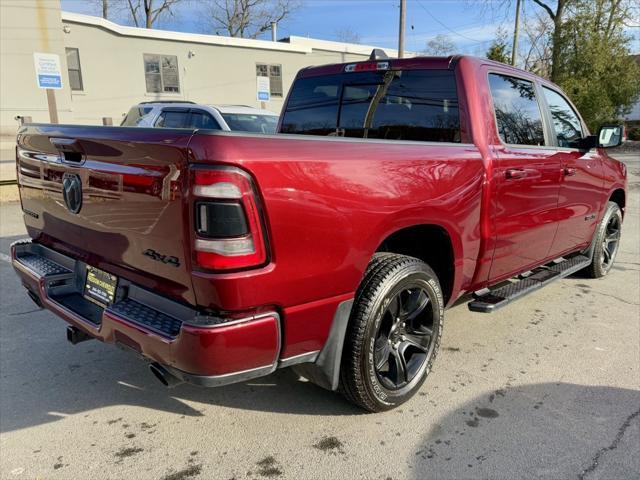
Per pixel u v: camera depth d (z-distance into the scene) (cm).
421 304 303
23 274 312
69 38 2109
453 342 396
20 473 248
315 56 2800
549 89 438
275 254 215
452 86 343
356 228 245
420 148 284
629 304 482
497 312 459
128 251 244
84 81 2167
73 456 261
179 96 2395
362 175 247
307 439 276
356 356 268
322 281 237
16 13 1953
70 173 270
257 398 317
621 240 748
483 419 294
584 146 452
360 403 286
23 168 326
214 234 201
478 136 331
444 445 271
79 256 291
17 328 416
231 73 2522
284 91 2719
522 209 369
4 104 2002
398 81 374
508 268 380
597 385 332
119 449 267
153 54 2302
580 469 253
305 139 230
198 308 219
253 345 219
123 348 245
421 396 318
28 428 284
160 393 323
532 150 380
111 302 267
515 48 2894
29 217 336
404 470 252
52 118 1199
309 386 331
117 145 232
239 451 266
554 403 311
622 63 2458
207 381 215
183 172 204
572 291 518
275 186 212
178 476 247
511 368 354
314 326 241
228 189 200
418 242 327
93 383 333
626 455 263
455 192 302
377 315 269
